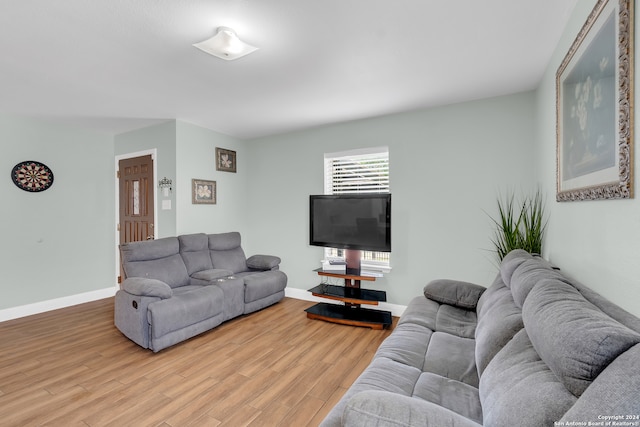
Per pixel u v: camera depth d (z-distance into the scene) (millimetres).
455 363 1571
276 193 4492
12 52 2109
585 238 1555
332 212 3633
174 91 2850
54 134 3846
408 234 3461
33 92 2852
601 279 1369
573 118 1657
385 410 878
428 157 3348
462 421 858
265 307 3844
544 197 2488
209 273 3447
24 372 2293
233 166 4539
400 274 3514
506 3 1648
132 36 1925
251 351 2650
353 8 1672
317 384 2145
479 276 3109
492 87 2797
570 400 769
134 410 1859
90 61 2254
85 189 4145
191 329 2826
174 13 1696
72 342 2818
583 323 826
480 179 3094
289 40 1992
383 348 1769
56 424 1737
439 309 2348
